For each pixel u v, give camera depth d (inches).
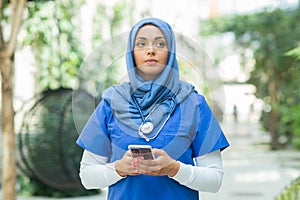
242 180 406.3
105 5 338.0
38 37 321.1
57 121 296.7
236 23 636.1
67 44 324.2
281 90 627.2
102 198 314.8
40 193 321.4
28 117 299.3
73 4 327.0
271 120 641.0
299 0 620.4
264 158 547.8
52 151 297.0
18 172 327.3
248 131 669.3
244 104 649.6
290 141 634.2
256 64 635.5
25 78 336.8
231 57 642.2
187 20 552.7
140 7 349.7
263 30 622.8
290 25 615.8
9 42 191.9
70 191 317.7
